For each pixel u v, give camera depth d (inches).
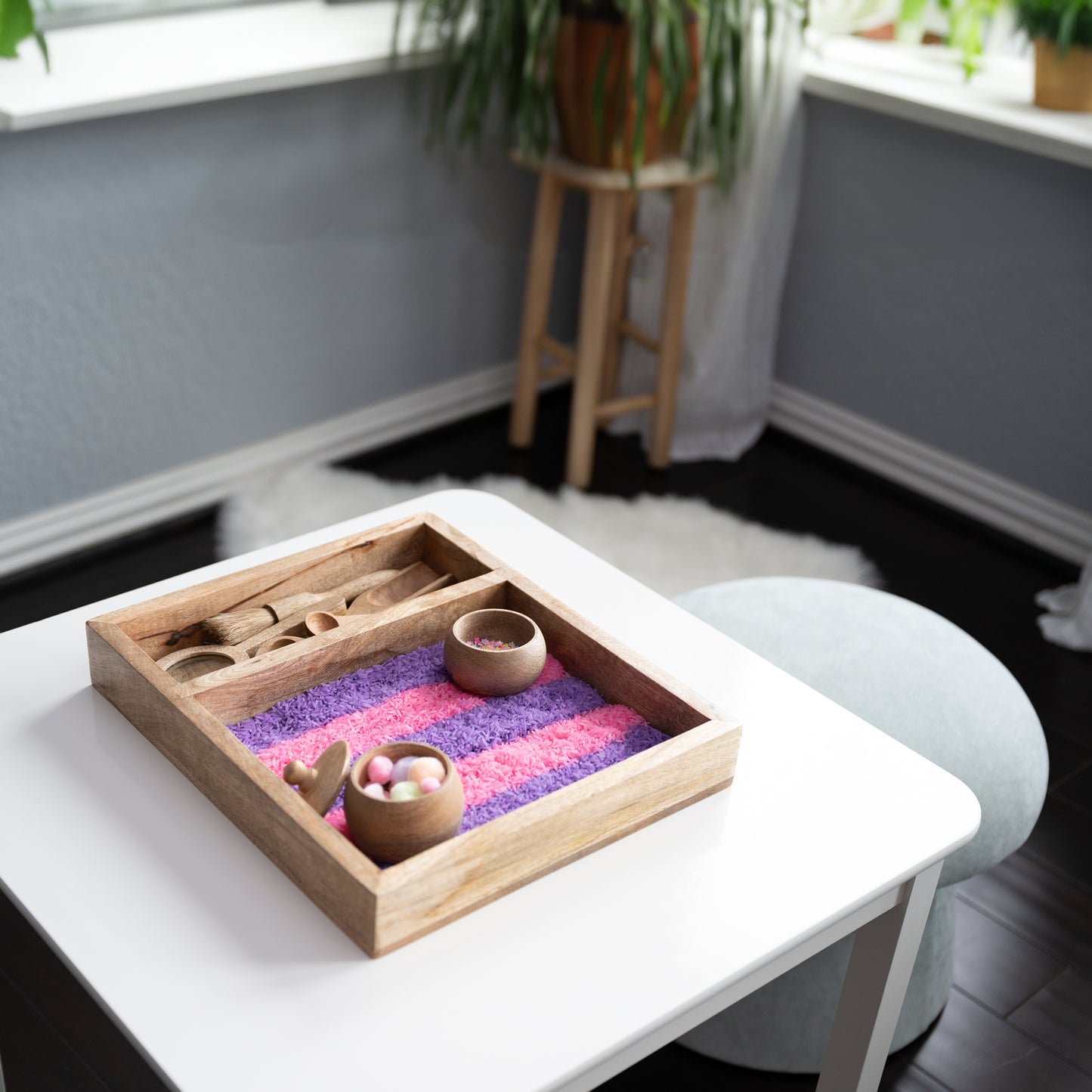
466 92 101.5
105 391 91.7
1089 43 90.8
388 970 36.1
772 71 98.7
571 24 90.7
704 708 43.6
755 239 104.1
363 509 99.5
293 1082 33.0
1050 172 93.1
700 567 95.1
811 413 115.0
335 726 44.4
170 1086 33.0
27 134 80.9
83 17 92.8
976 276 100.1
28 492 90.9
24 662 48.2
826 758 45.5
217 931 37.1
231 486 101.3
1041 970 65.4
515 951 36.9
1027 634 92.4
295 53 91.1
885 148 102.7
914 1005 59.3
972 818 43.3
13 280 84.1
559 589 53.6
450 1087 33.1
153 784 42.6
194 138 88.6
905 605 64.0
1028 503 101.8
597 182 94.3
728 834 41.7
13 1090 56.3
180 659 47.1
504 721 45.2
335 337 103.3
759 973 39.4
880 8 101.9
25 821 40.7
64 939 36.5
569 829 39.5
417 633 48.4
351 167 97.9
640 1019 35.2
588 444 103.9
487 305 112.4
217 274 94.1
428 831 38.2
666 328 103.7
